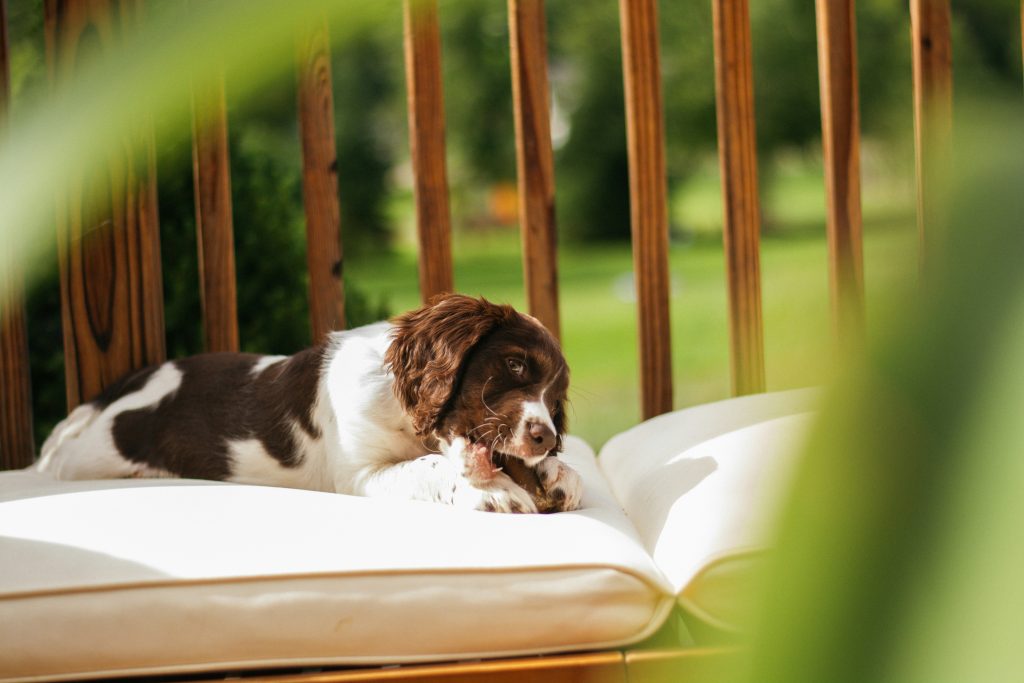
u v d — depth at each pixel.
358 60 20.88
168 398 3.19
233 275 3.52
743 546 2.13
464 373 2.69
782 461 0.23
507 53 22.70
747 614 0.24
